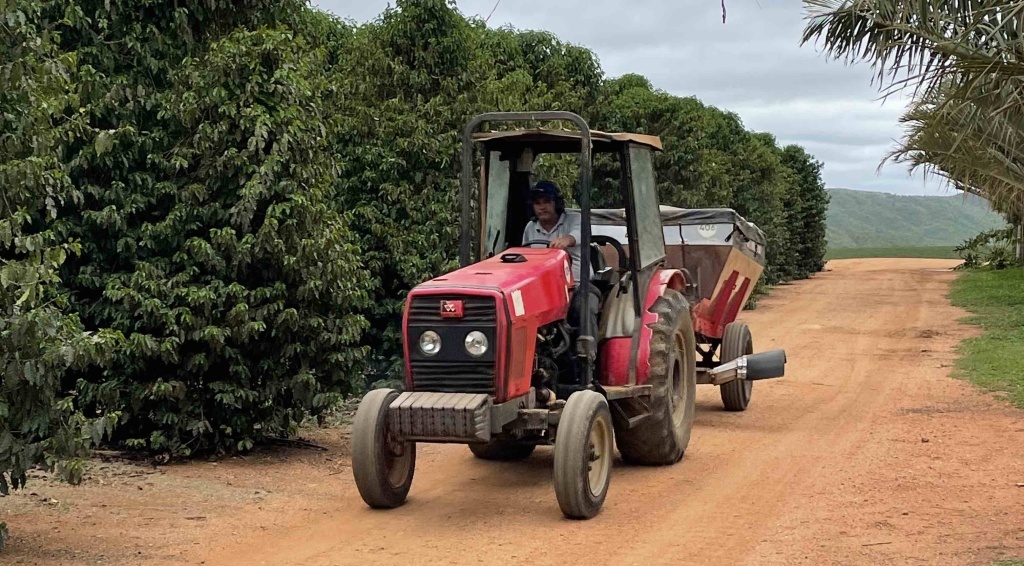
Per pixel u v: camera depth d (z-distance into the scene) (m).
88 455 6.91
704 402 13.86
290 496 8.64
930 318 26.19
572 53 23.33
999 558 6.80
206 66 9.84
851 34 11.92
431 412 7.52
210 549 7.02
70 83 9.04
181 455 10.04
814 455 10.27
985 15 10.26
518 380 7.91
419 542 7.25
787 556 6.91
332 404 10.16
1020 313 25.70
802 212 46.06
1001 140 14.62
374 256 13.27
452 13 13.91
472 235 9.48
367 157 13.31
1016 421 12.03
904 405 13.43
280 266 9.87
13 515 7.73
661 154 24.17
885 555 6.91
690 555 6.95
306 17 12.78
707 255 13.12
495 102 14.52
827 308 29.95
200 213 9.72
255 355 10.10
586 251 8.58
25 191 7.08
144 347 9.00
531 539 7.33
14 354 6.36
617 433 9.52
